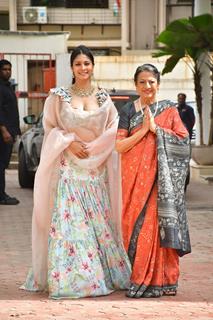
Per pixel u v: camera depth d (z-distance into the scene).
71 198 5.30
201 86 15.47
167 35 14.98
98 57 22.41
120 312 4.89
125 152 5.35
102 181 5.46
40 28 29.16
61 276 5.18
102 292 5.26
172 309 4.99
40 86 20.80
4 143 10.59
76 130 5.37
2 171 10.96
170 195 5.17
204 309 5.01
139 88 5.41
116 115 5.50
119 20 29.12
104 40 29.27
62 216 5.26
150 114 5.29
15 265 6.64
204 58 15.36
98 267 5.26
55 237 5.24
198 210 10.66
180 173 5.26
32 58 20.69
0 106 10.23
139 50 28.30
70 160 5.37
